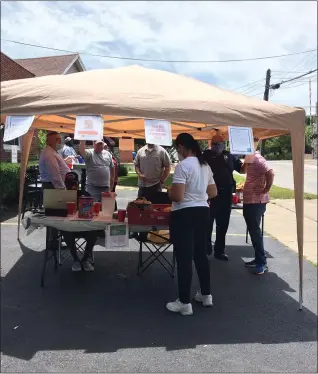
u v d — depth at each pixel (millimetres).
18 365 2924
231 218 9133
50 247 4801
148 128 3416
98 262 5324
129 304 4043
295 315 3926
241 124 3701
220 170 5367
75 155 10797
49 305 3947
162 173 6227
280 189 14938
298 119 3951
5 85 3586
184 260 3758
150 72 4570
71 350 3148
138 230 4160
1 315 3691
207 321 3730
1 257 5395
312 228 8164
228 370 2955
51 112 3393
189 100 3656
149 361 3037
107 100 3471
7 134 3357
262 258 5109
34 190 7898
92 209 4262
